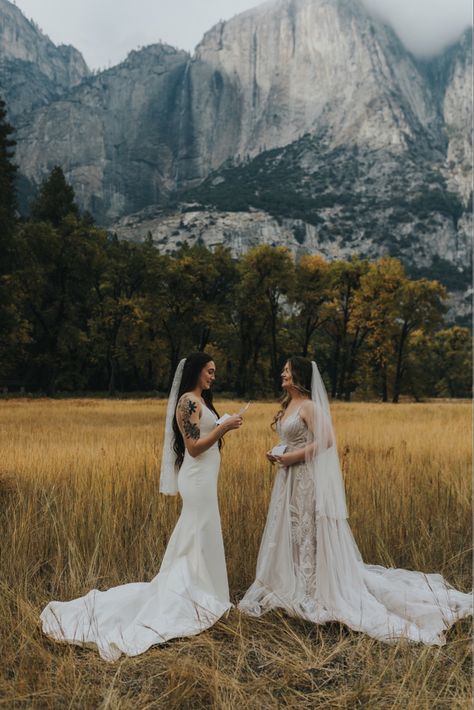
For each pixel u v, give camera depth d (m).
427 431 13.12
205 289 51.78
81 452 8.53
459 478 7.21
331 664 3.60
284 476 4.64
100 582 4.75
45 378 52.41
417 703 3.05
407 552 5.38
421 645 3.85
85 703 3.07
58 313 46.28
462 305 166.88
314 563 4.38
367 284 50.47
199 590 4.23
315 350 68.44
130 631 3.86
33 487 6.55
